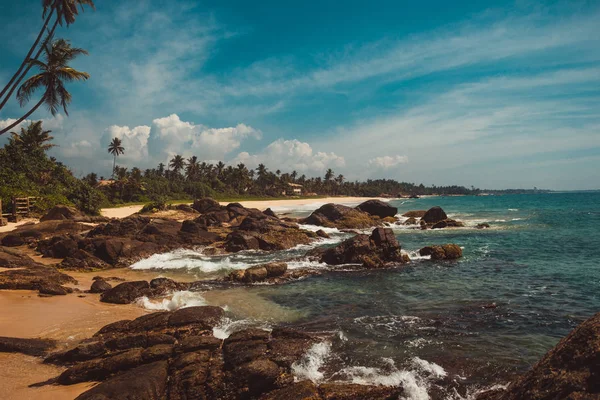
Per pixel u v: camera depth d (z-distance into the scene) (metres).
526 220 42.94
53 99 26.22
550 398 4.39
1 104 23.55
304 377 7.29
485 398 6.30
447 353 8.50
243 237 25.42
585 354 4.43
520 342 9.12
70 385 7.06
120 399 6.03
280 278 16.50
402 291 14.24
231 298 13.49
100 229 26.67
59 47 26.17
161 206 47.16
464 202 114.75
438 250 20.98
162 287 14.28
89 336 9.35
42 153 55.81
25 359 7.98
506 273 17.05
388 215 44.38
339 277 16.86
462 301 12.72
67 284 15.05
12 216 35.00
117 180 88.44
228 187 132.75
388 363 7.98
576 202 94.56
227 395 6.62
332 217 39.53
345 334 9.65
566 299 12.80
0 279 14.04
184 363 7.28
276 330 8.83
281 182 157.75
